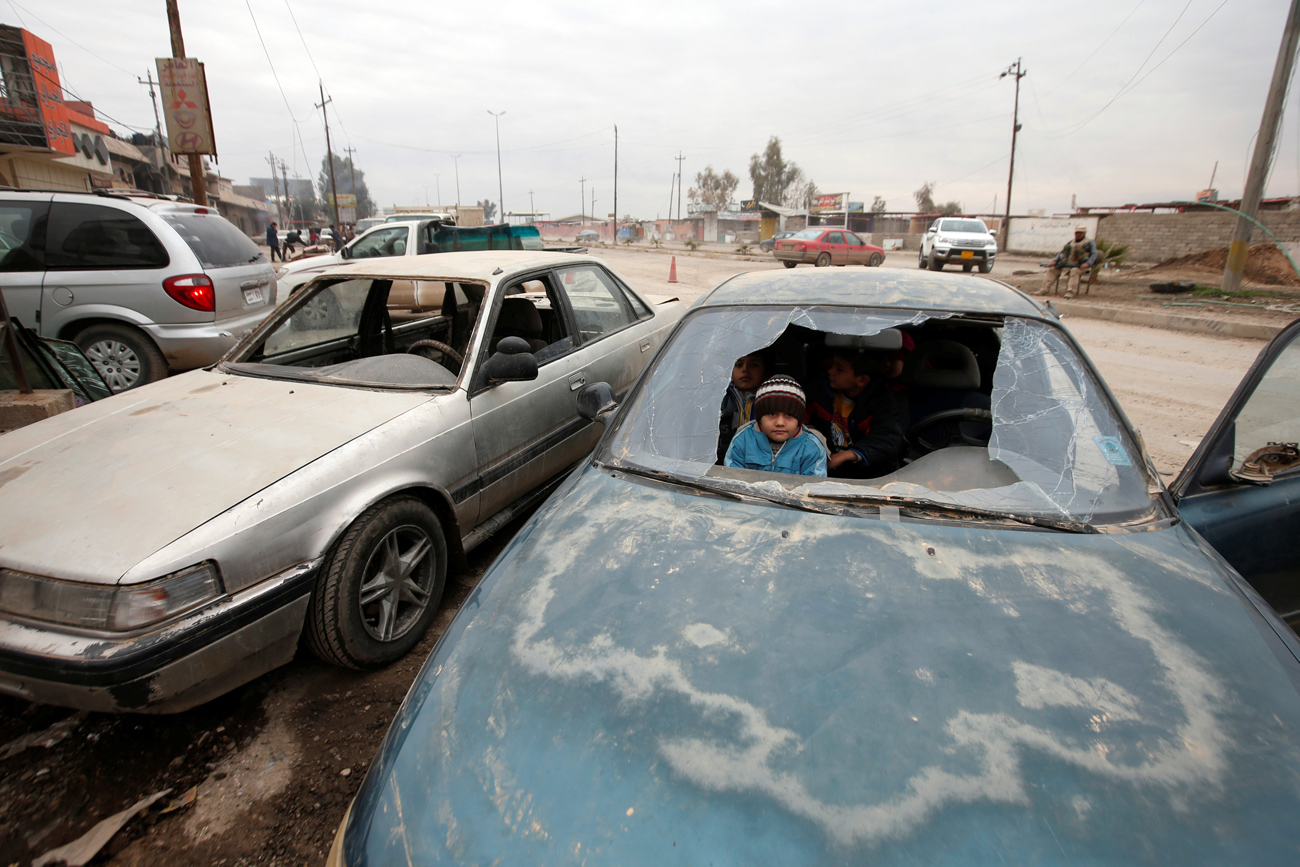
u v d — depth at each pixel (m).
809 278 2.56
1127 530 1.65
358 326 3.84
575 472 2.07
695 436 2.04
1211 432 2.01
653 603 1.43
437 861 1.04
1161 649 1.31
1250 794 1.06
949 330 2.99
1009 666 1.26
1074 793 1.05
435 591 2.80
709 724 1.16
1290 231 18.06
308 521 2.28
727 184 91.38
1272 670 1.29
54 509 2.15
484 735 1.20
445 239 11.05
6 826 1.99
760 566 1.52
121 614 1.90
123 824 1.99
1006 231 30.86
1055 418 1.96
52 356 4.46
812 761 1.10
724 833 1.02
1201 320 10.30
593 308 4.09
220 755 2.25
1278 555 2.00
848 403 2.64
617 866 1.00
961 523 1.66
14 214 5.26
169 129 11.36
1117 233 24.28
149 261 5.41
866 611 1.38
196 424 2.62
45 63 14.14
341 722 2.39
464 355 3.08
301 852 1.91
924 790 1.06
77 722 2.39
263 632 2.16
